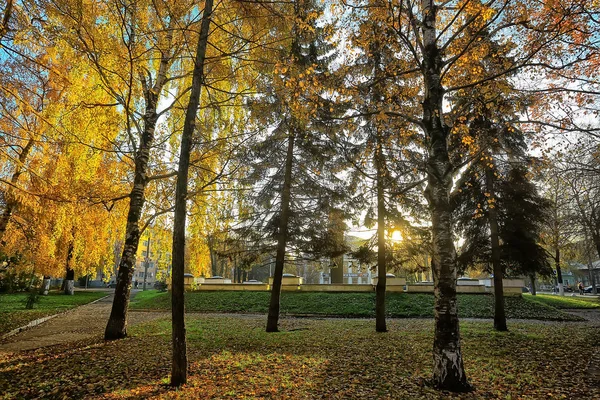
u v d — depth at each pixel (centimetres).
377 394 564
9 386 611
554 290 5100
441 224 642
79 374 679
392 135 1164
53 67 906
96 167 1012
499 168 1475
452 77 952
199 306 2184
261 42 845
